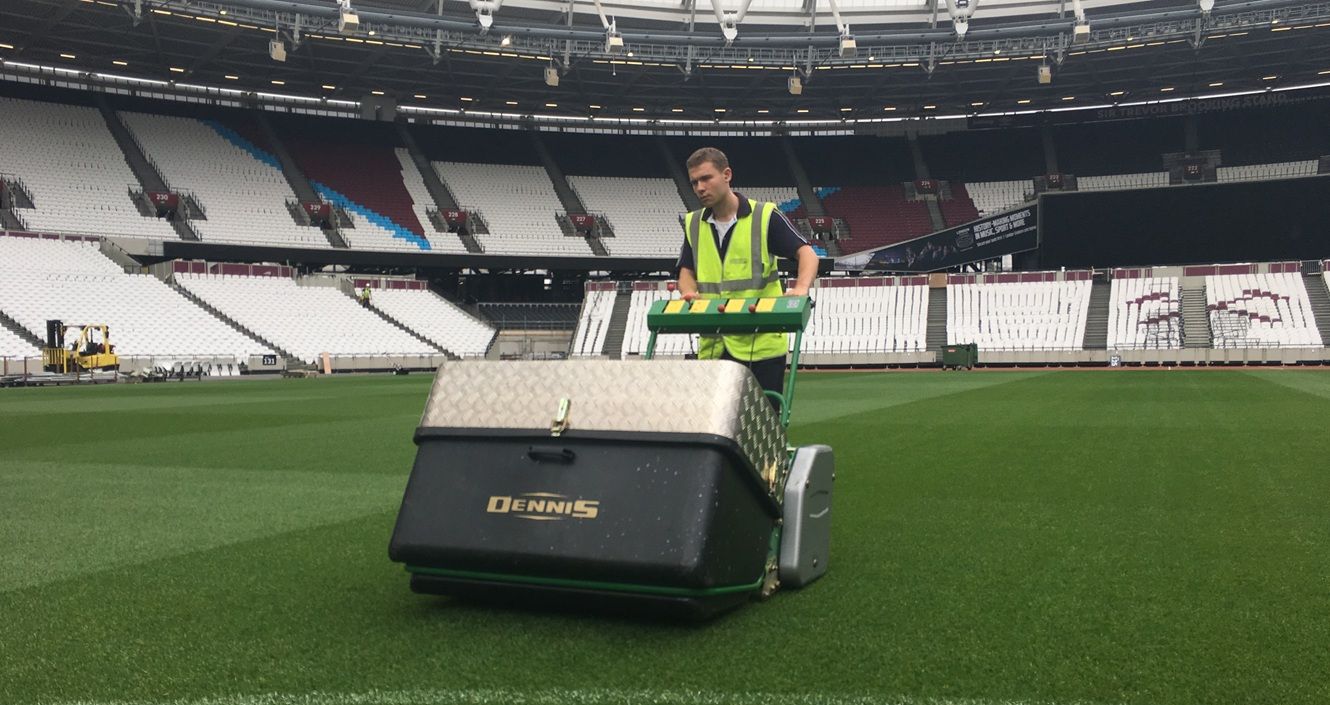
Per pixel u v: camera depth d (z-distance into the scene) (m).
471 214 46.84
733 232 4.29
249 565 4.25
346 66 42.06
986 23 42.84
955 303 43.84
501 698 2.51
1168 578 3.85
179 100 45.81
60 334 30.41
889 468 7.57
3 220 37.72
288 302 41.12
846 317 44.38
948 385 23.02
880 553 4.39
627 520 3.08
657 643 3.00
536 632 3.13
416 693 2.56
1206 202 41.84
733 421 3.12
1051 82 45.25
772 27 42.94
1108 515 5.36
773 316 3.80
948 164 51.06
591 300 48.22
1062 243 43.84
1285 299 39.44
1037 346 41.19
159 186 41.78
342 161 46.97
